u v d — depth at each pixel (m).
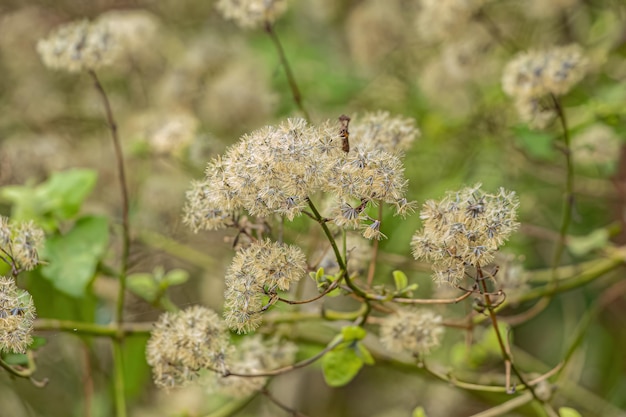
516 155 0.80
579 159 0.74
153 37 0.83
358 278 0.61
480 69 0.79
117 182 0.85
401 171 0.53
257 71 0.86
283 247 0.54
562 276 0.72
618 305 0.83
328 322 0.68
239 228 0.57
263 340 0.66
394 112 0.86
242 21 0.68
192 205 0.56
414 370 0.68
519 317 0.67
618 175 0.79
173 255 0.76
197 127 0.77
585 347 0.77
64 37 0.66
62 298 0.69
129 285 0.68
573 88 0.73
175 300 0.83
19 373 0.59
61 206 0.68
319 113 0.84
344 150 0.53
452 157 0.83
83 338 0.71
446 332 0.78
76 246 0.66
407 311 0.61
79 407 0.83
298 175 0.52
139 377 0.72
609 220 0.85
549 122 0.70
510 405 0.64
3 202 0.76
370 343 0.70
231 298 0.54
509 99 0.79
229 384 0.61
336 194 0.53
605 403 0.76
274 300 0.54
